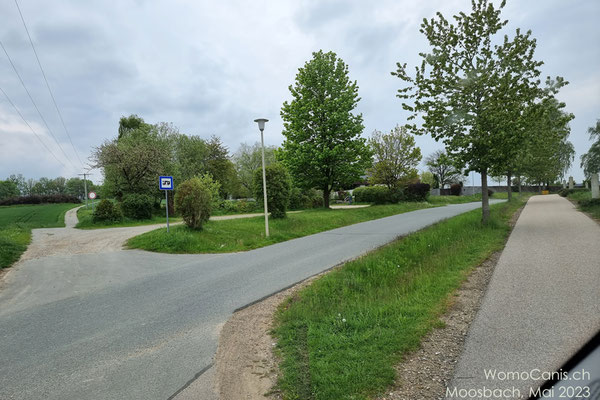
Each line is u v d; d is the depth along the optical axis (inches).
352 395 111.7
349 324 173.2
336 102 1000.9
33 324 213.0
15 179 5246.1
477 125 478.0
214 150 2070.6
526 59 497.4
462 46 531.5
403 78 535.5
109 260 428.5
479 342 141.1
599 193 708.7
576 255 285.4
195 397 122.7
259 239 572.1
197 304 239.8
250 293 259.3
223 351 162.1
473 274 255.4
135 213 1077.8
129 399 123.6
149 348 169.6
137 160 1268.5
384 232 579.2
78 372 146.9
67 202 3230.8
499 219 592.4
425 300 200.2
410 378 120.0
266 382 130.3
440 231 458.3
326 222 760.3
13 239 596.4
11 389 134.7
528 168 1120.2
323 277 281.0
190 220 579.5
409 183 1368.1
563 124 494.0
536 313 167.0
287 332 176.2
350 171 1035.3
